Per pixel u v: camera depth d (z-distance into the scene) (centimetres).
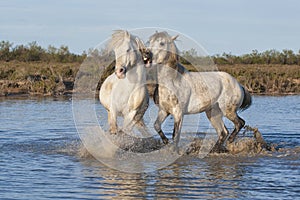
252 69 4553
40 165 1110
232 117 1372
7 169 1064
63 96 3347
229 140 1373
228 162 1170
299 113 2316
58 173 1033
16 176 1000
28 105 2656
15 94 3441
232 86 1362
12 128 1728
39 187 916
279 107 2611
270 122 1973
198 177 1012
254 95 3553
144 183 960
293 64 6938
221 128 1354
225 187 928
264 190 907
